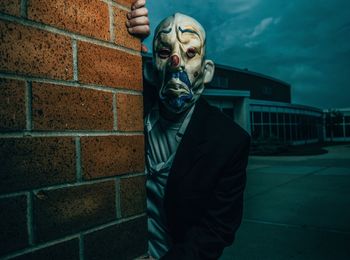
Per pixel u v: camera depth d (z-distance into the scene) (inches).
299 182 309.0
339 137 1583.4
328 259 127.1
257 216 191.8
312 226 168.7
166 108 54.4
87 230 39.4
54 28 36.5
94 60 41.5
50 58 36.0
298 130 1300.4
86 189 39.5
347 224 169.8
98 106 41.8
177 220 51.5
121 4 46.2
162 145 55.0
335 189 266.7
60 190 36.4
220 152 50.5
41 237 34.2
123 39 46.3
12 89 32.2
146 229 48.8
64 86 37.4
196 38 50.9
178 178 50.3
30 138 33.7
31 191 33.5
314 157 621.3
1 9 31.6
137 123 48.3
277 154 750.5
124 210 44.9
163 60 51.3
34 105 34.2
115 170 43.8
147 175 55.3
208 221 50.3
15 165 32.2
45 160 35.0
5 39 31.8
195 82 51.9
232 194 51.3
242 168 52.6
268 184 303.7
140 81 49.3
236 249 140.0
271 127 1123.3
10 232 31.5
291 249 138.4
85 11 40.4
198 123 52.7
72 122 38.2
